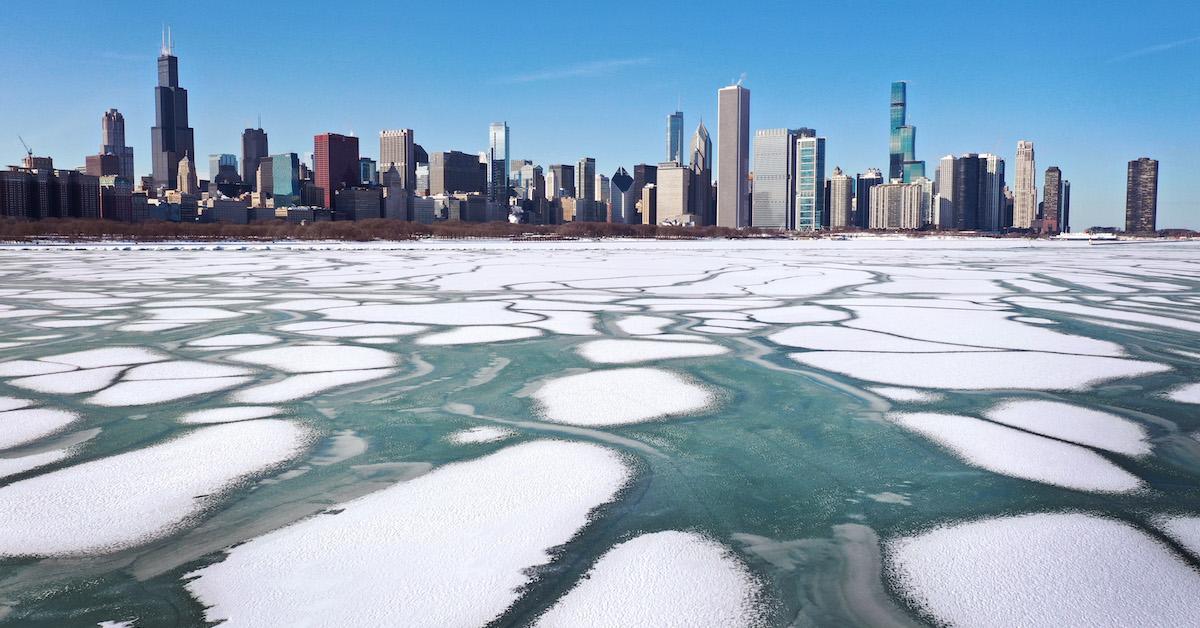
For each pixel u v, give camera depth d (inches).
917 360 402.0
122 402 306.8
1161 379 351.9
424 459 233.9
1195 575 156.6
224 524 183.2
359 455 237.6
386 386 339.3
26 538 175.3
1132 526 182.4
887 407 299.7
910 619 139.3
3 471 221.3
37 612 141.7
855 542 174.1
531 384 343.6
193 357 412.5
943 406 301.1
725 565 162.1
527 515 189.3
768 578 156.2
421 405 303.6
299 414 288.2
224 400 311.4
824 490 207.9
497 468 225.5
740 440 255.1
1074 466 227.0
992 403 306.0
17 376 360.2
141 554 166.9
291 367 383.9
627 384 343.3
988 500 200.1
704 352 428.1
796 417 284.8
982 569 159.9
